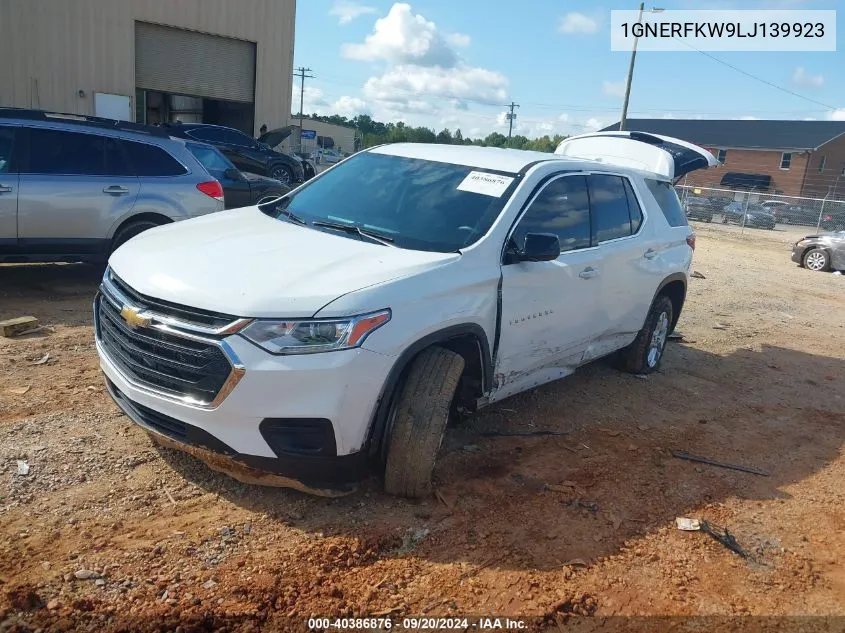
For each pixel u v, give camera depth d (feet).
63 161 23.61
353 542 11.09
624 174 19.25
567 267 15.65
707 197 117.80
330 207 15.40
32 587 9.32
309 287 11.08
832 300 42.42
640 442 16.58
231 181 31.89
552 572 11.01
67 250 23.91
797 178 186.91
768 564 11.98
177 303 10.99
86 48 67.51
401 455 11.91
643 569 11.39
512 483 13.73
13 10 63.31
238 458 10.87
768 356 26.27
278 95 81.41
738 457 16.43
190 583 9.78
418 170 15.97
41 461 12.45
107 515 11.15
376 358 11.05
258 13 77.30
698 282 43.16
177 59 73.82
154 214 25.20
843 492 15.12
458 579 10.56
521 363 14.97
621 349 21.03
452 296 12.50
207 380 10.68
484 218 14.20
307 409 10.66
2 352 17.85
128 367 11.73
